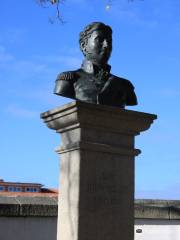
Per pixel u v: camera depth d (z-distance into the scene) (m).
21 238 10.28
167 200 12.09
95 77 7.66
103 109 7.02
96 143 7.14
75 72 7.77
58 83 7.61
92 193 7.04
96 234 6.97
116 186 7.28
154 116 7.52
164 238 11.66
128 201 7.35
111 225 7.12
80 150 7.04
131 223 7.31
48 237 10.54
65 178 7.28
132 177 7.46
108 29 7.90
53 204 10.73
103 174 7.18
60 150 7.43
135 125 7.45
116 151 7.32
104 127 7.26
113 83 7.67
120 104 7.73
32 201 10.74
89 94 7.48
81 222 6.88
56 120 7.42
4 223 10.18
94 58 7.79
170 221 11.78
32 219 10.45
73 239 6.89
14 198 10.77
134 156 7.55
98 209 7.05
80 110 6.88
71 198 7.05
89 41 7.86
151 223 11.64
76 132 7.18
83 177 6.99
